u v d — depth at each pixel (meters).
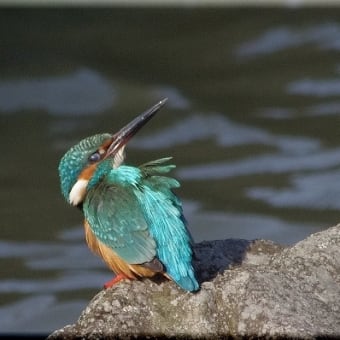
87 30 22.95
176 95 20.41
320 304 7.80
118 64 21.66
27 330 14.58
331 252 8.45
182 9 23.86
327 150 18.80
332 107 20.06
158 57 22.02
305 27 22.88
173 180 8.28
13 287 15.84
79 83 20.73
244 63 21.78
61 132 19.34
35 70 21.19
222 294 7.91
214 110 20.02
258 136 19.25
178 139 19.14
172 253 7.95
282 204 17.14
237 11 23.56
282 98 20.45
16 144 19.14
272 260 8.51
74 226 17.28
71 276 16.02
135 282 8.22
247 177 18.12
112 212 8.20
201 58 21.98
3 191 18.03
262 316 7.61
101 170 8.63
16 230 17.12
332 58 21.70
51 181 18.22
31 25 22.91
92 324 7.79
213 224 16.59
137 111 19.78
